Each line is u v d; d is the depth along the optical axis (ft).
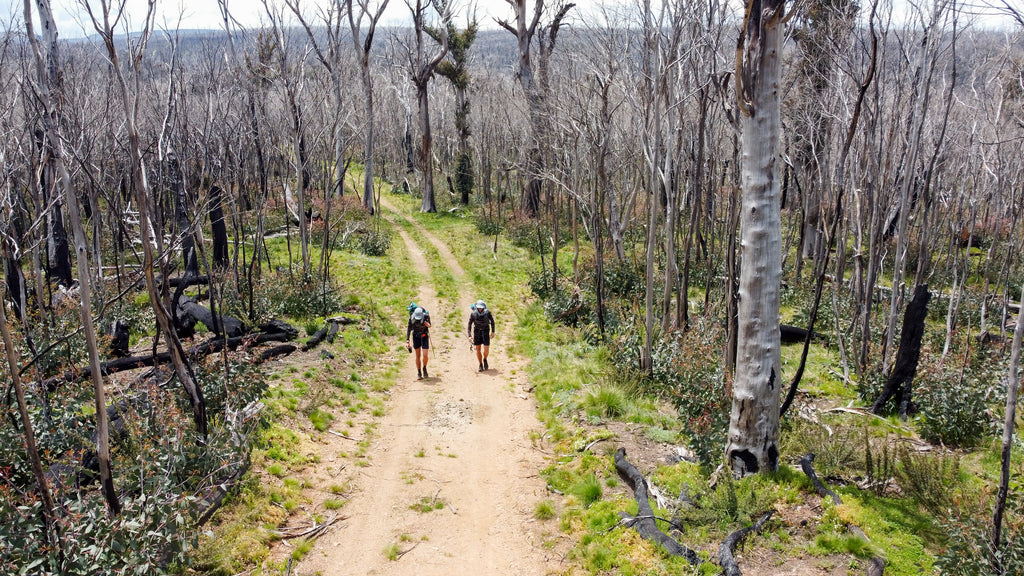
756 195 23.90
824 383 42.37
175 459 21.38
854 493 24.84
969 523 19.43
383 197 147.95
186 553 19.22
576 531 23.85
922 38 37.47
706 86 36.27
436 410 36.86
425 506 26.08
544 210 103.71
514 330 54.80
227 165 49.19
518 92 110.01
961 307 60.18
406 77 154.81
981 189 60.75
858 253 45.62
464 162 136.77
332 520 24.66
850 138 24.58
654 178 37.14
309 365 40.34
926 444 32.14
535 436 32.89
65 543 17.20
